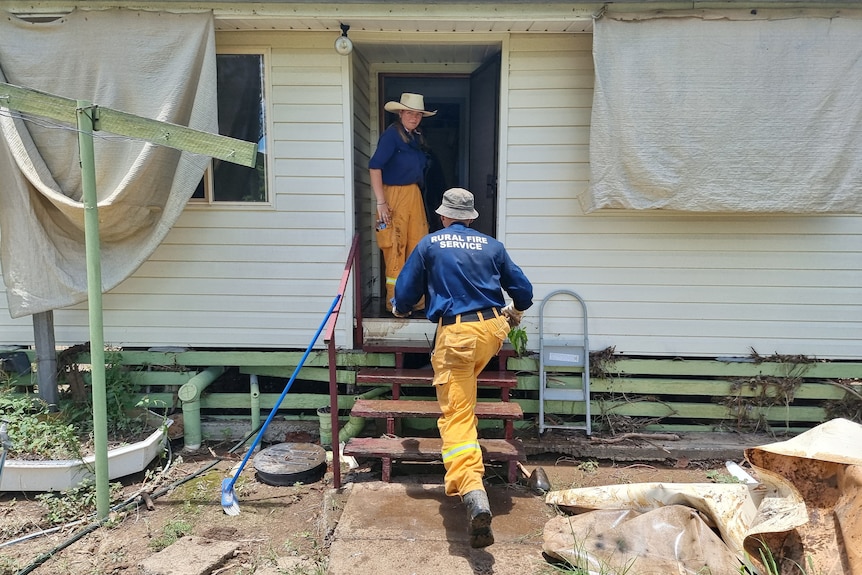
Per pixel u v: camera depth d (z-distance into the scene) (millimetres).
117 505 3512
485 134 5062
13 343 4488
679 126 3801
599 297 4383
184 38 3836
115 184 3920
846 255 4258
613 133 3844
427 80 5723
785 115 3766
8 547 3100
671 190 3855
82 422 4172
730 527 2805
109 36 3828
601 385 4473
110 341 4496
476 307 3111
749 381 4391
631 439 4363
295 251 4422
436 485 3666
